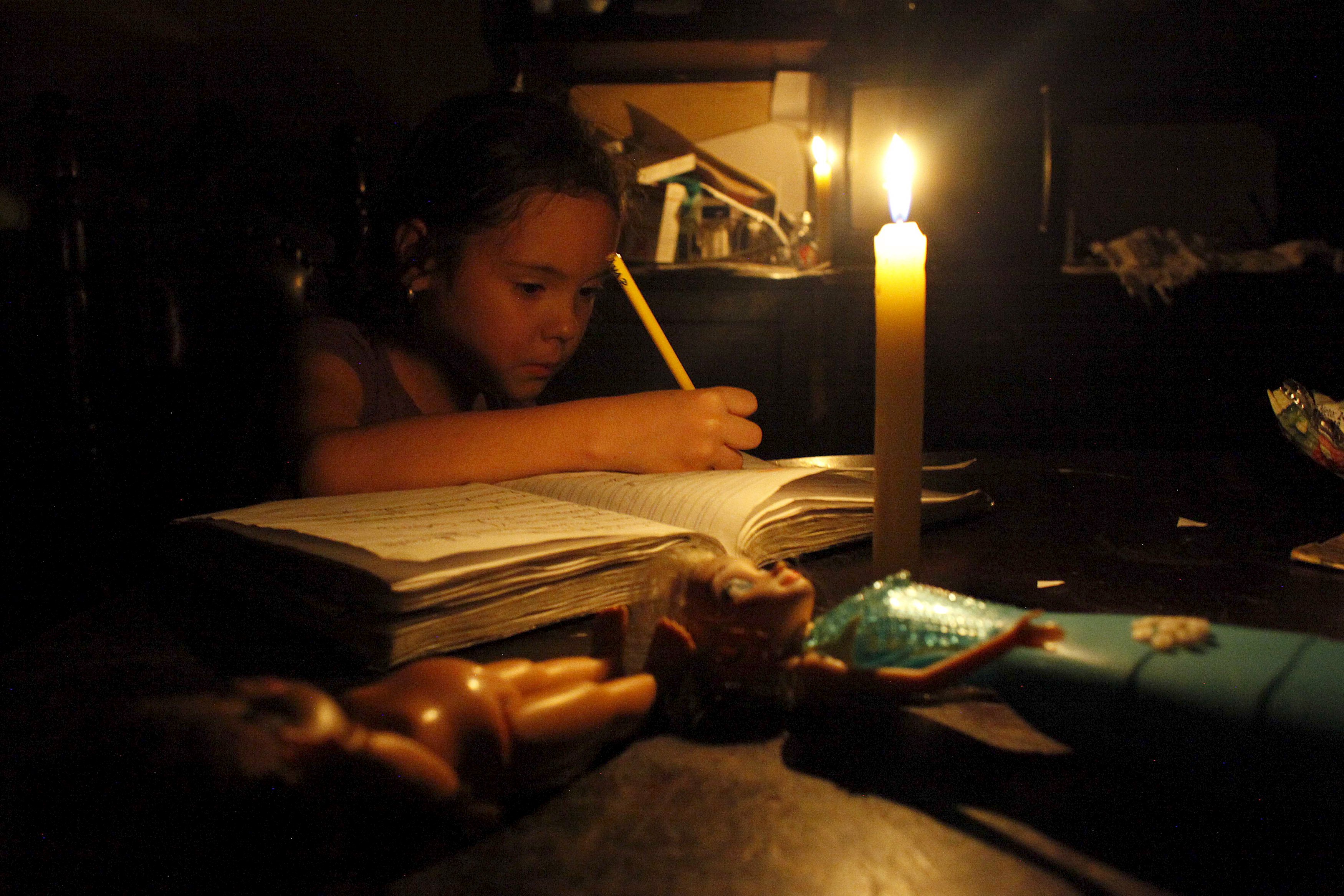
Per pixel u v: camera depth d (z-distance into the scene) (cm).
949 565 66
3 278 127
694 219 235
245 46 193
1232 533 76
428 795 30
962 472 102
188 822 28
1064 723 36
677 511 64
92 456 126
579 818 34
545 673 38
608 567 56
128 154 170
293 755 27
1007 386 232
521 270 93
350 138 161
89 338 128
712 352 221
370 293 108
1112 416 232
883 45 224
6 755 38
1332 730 30
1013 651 37
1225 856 31
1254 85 226
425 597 46
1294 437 68
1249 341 227
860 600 41
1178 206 238
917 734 41
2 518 124
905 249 47
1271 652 33
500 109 95
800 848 32
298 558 53
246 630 55
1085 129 235
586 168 94
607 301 217
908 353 48
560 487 73
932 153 227
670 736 41
